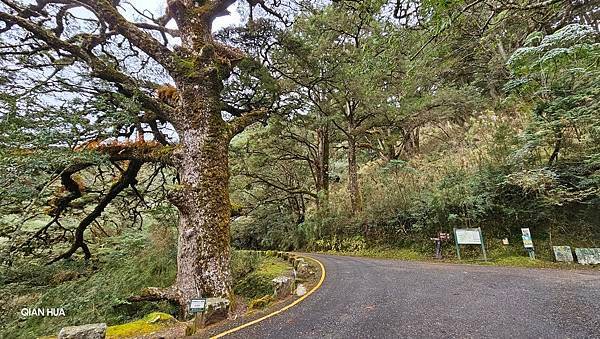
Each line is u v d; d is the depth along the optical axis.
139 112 7.54
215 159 6.46
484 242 10.31
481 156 11.88
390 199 13.59
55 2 7.12
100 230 11.84
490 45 9.84
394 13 4.57
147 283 8.84
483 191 10.56
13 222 7.59
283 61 9.82
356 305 5.03
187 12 7.23
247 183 18.70
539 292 5.25
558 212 9.42
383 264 9.83
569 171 8.80
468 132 14.88
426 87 13.88
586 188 8.63
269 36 8.70
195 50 7.00
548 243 9.16
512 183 9.42
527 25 8.05
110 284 9.12
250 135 16.67
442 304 4.78
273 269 9.98
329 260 11.34
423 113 15.37
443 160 14.34
